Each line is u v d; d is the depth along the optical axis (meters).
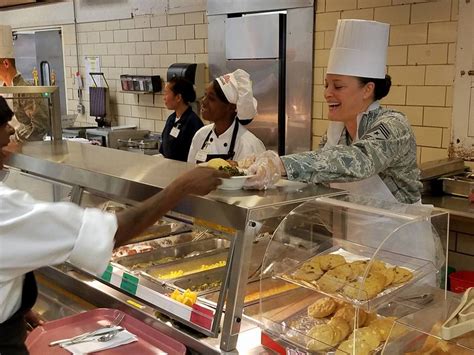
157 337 1.64
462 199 2.96
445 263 1.63
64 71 6.83
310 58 3.96
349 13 3.67
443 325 1.22
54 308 1.98
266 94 4.27
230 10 4.49
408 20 3.36
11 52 3.87
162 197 1.38
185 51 5.08
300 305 1.54
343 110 1.99
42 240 1.15
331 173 1.70
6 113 1.52
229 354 1.45
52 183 2.26
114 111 6.15
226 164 1.68
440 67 3.25
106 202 1.99
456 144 3.25
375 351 1.35
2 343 1.27
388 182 1.97
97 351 1.58
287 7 4.04
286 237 1.57
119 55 5.91
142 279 1.82
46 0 6.81
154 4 5.30
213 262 1.98
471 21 3.07
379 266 1.46
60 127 2.96
